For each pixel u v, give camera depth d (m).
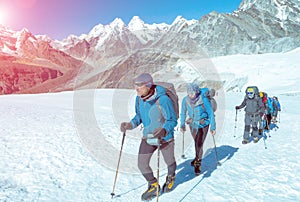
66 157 5.64
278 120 12.50
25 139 6.99
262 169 5.24
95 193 4.09
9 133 7.67
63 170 4.94
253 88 7.76
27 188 4.15
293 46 116.62
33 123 9.47
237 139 8.30
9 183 4.37
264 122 10.14
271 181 4.61
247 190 4.25
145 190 4.27
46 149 6.12
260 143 7.68
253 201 3.88
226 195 4.07
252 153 6.51
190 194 4.11
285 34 181.25
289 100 25.77
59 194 3.99
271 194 4.11
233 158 6.07
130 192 4.18
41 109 14.19
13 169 4.87
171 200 3.91
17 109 13.95
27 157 5.54
